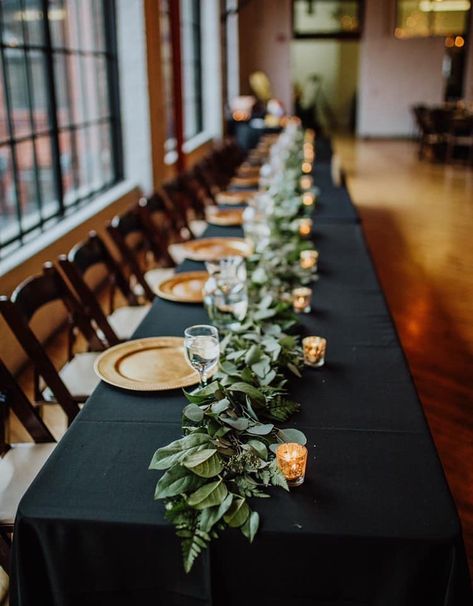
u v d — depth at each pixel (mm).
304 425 1828
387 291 5172
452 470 2855
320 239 3922
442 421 3260
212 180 7074
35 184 4574
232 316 2391
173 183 5414
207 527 1430
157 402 1947
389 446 1735
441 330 4391
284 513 1482
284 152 6887
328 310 2719
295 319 2447
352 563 1442
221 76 10891
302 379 2096
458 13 15336
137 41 6184
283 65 15664
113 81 6309
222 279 2441
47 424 3150
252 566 1472
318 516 1474
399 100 16016
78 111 5598
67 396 2459
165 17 8516
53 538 1487
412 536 1416
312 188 5535
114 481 1591
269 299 2455
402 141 15641
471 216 7828
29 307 2580
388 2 15383
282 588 1487
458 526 1449
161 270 4340
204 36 10586
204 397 1732
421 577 1436
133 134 6469
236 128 11766
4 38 4078
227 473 1564
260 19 15398
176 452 1585
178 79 7363
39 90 4715
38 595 1544
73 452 1705
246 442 1692
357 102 18516
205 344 1819
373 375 2127
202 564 1460
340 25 18438
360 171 11117
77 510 1494
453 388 3590
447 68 15945
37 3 4582
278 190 4809
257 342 2180
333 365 2199
